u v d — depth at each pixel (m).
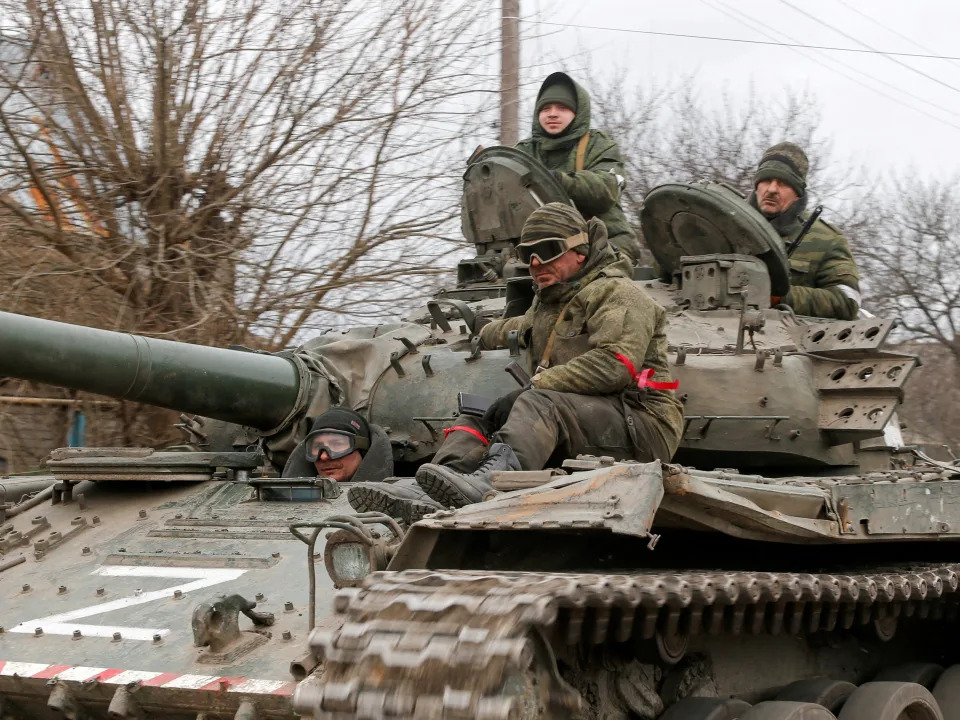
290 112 12.89
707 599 4.18
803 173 9.41
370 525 5.39
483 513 4.51
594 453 6.07
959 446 21.53
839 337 7.32
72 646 5.11
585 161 9.29
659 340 6.45
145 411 12.95
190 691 4.57
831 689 5.62
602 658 4.59
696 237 8.12
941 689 6.32
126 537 6.18
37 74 12.50
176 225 12.60
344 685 3.83
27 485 7.84
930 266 24.30
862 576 5.23
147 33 12.45
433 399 7.18
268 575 5.41
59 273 11.61
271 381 7.06
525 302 7.56
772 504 4.94
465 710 3.53
